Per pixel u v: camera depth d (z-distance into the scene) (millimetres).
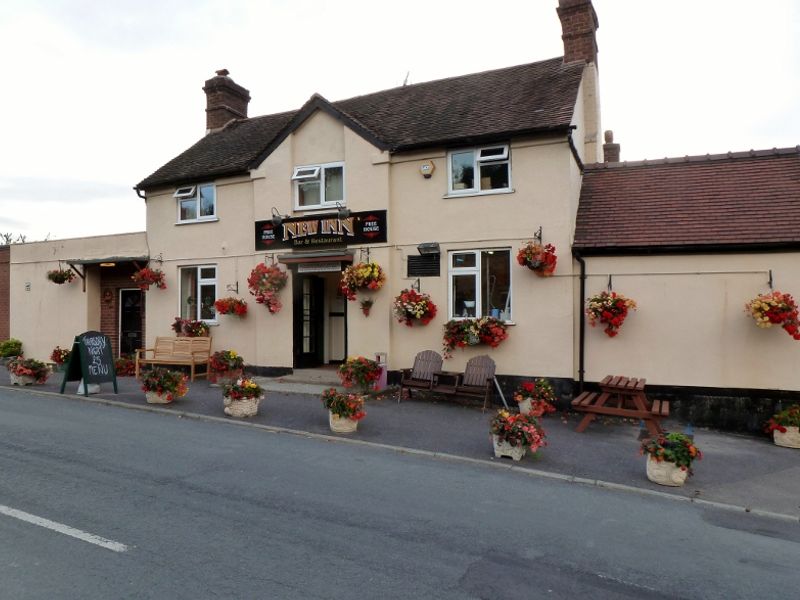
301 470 6969
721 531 5617
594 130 14258
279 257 13602
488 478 7035
